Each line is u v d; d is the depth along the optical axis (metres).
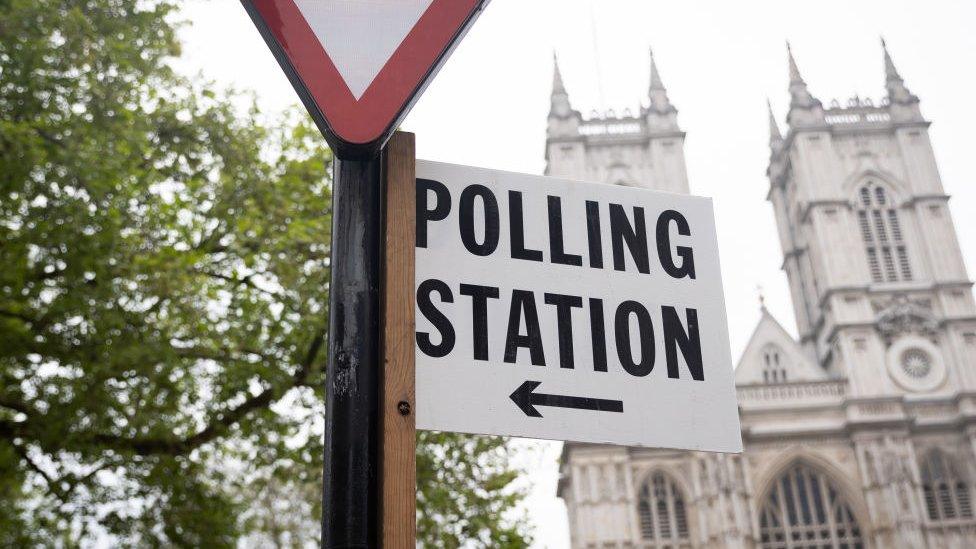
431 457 14.29
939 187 62.75
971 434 55.31
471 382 2.27
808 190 63.88
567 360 2.38
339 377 1.86
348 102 1.99
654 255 2.62
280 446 13.14
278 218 12.85
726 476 55.59
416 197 2.42
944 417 56.59
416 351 2.26
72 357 10.47
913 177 63.22
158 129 12.45
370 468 1.81
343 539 1.73
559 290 2.46
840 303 60.22
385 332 1.95
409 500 1.80
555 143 67.38
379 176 2.09
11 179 9.93
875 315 59.88
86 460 11.62
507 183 2.53
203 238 13.07
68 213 10.24
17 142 9.80
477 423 2.23
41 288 11.11
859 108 66.88
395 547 1.76
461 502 14.26
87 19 11.03
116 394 11.33
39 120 10.62
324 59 2.01
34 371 10.89
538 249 2.49
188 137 12.65
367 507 1.78
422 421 2.19
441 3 2.10
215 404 12.44
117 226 10.82
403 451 1.84
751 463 56.53
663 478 56.78
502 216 2.49
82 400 10.45
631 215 2.64
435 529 14.17
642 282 2.57
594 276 2.52
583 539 54.88
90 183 10.33
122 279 11.29
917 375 57.91
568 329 2.42
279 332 12.73
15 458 11.88
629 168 66.75
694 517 55.53
